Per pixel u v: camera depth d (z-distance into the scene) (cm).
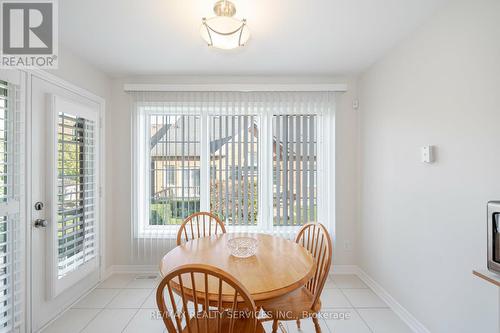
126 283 259
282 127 281
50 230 192
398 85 209
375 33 194
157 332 183
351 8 164
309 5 161
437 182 166
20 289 168
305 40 205
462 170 146
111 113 283
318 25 184
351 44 212
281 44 212
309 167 283
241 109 280
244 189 282
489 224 109
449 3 156
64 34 195
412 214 191
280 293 117
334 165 277
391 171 219
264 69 264
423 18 175
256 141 282
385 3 159
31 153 180
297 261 151
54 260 194
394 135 214
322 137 279
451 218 154
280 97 278
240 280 126
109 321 196
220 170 282
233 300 109
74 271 216
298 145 282
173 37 201
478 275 111
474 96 139
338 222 285
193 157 282
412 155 191
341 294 238
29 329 178
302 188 283
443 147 160
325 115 278
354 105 281
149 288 248
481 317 137
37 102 185
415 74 188
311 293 165
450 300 156
